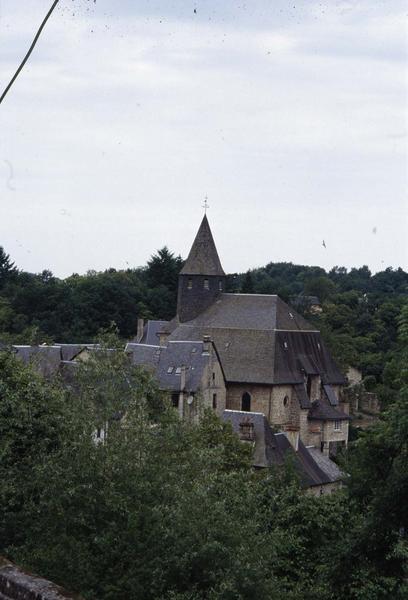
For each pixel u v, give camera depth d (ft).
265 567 73.05
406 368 94.22
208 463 86.38
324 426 307.17
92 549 73.36
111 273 597.52
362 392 364.38
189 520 72.18
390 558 94.07
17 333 426.10
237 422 228.63
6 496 82.12
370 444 96.58
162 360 276.82
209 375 274.57
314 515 100.68
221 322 317.42
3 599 39.68
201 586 70.13
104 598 68.44
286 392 303.68
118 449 79.66
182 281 332.60
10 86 41.29
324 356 324.39
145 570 69.10
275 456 221.05
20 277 553.23
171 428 87.10
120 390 93.35
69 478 76.64
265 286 579.48
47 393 100.48
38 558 70.33
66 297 461.78
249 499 84.53
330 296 595.06
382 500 91.71
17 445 94.99
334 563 95.30
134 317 472.85
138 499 76.02
